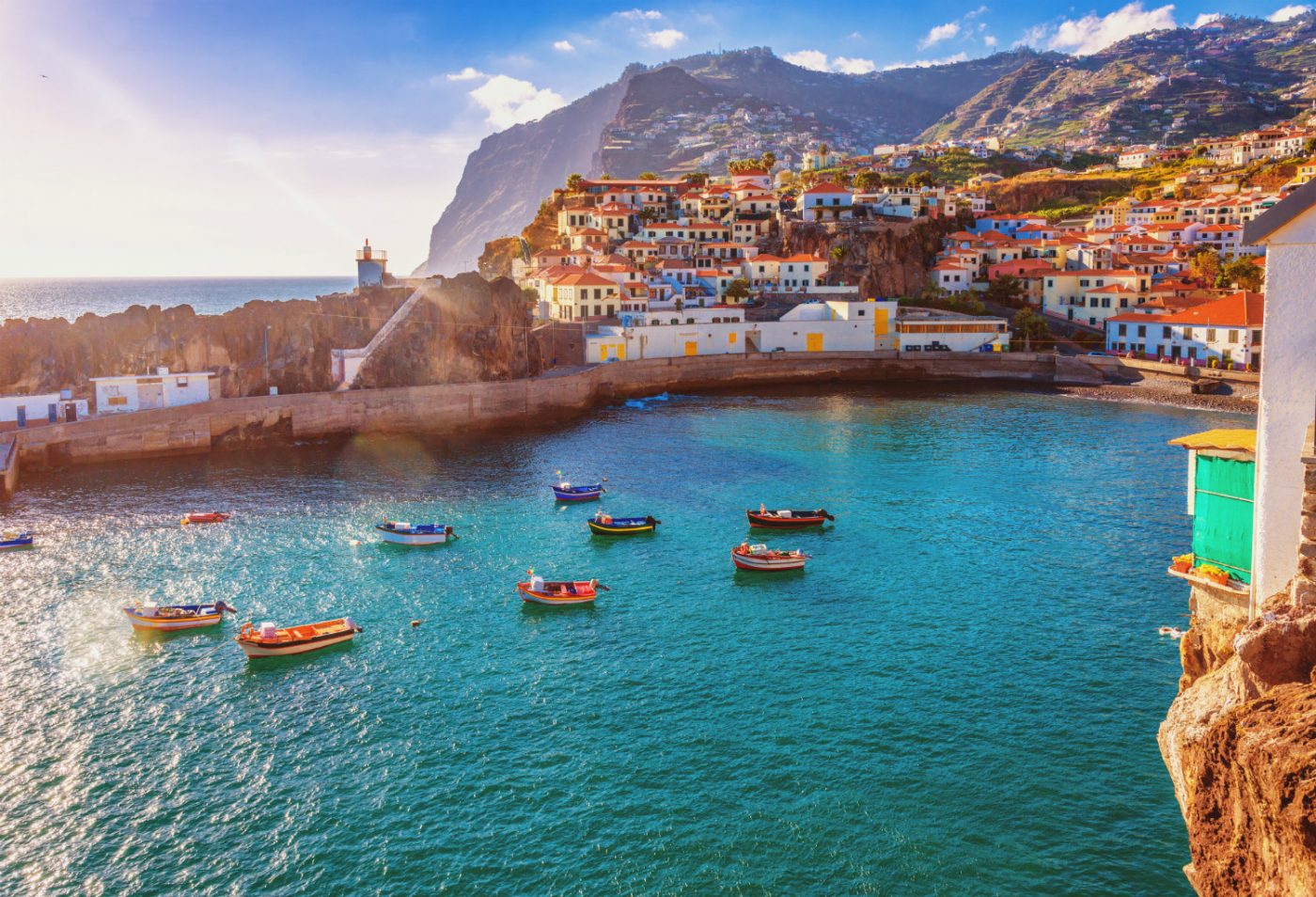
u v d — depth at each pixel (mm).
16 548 77062
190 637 60469
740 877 37156
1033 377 170125
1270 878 17609
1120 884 36344
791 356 174625
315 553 76375
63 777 44625
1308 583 22516
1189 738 23375
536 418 137125
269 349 130125
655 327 168500
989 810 40969
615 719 49281
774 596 66500
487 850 38906
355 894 36500
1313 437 23516
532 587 65562
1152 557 72688
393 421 128250
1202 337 155375
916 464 104938
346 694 52594
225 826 40812
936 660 55531
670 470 104625
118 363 123125
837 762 44875
